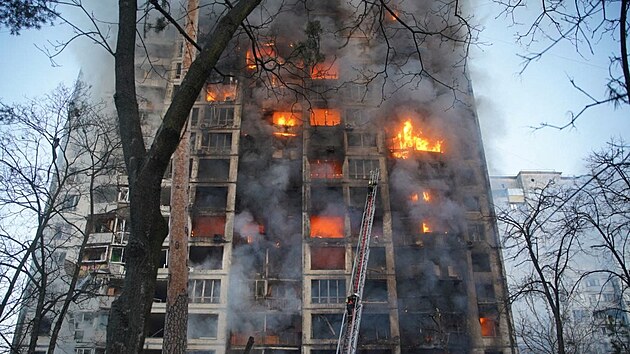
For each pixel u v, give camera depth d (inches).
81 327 1311.5
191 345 1368.1
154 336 1427.2
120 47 182.2
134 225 147.1
